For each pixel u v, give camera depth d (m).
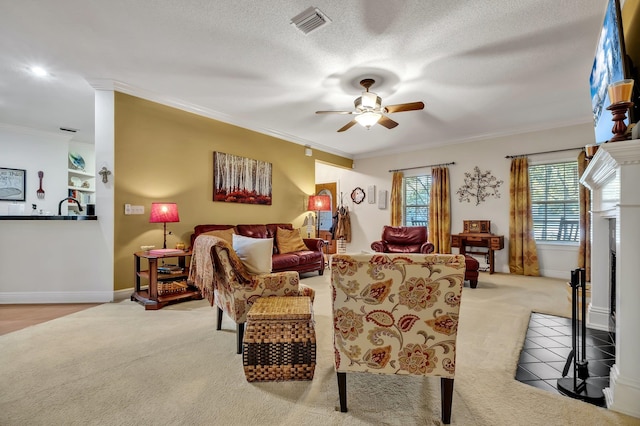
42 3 2.15
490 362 2.01
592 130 4.58
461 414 1.48
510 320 2.83
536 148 5.02
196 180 4.19
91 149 6.20
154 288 3.14
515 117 4.54
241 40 2.59
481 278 4.75
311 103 4.00
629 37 2.06
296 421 1.43
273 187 5.35
